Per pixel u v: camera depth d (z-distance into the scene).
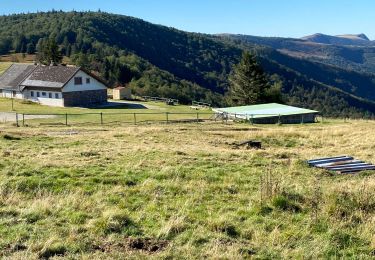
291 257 9.34
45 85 77.06
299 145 29.64
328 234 10.50
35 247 9.03
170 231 10.32
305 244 10.00
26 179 14.23
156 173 16.02
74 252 9.05
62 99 75.50
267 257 9.23
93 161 17.98
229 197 13.45
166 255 8.97
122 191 13.51
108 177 15.17
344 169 18.08
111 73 141.88
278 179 15.30
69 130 35.62
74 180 14.57
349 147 26.75
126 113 63.03
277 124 50.81
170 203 12.59
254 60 89.19
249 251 9.48
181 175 16.03
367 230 10.73
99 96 82.06
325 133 34.69
